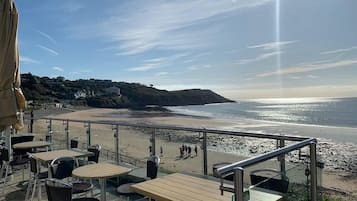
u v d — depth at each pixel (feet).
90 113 187.93
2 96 7.82
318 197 6.97
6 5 7.92
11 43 7.98
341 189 27.76
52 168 9.66
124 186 9.82
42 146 14.24
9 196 12.17
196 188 6.94
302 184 6.59
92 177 8.43
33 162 10.77
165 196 6.40
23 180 14.38
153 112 203.62
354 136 86.53
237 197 4.40
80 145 16.03
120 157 14.05
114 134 14.99
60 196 7.27
